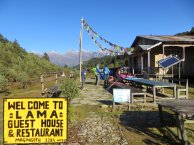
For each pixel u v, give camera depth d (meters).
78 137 3.41
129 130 3.74
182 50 11.82
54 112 2.08
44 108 2.07
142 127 3.89
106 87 9.95
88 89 9.24
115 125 4.00
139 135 3.50
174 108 3.16
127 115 4.70
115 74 11.91
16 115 2.05
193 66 11.74
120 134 3.54
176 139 3.30
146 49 10.81
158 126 3.92
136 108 5.27
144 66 13.30
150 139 3.34
